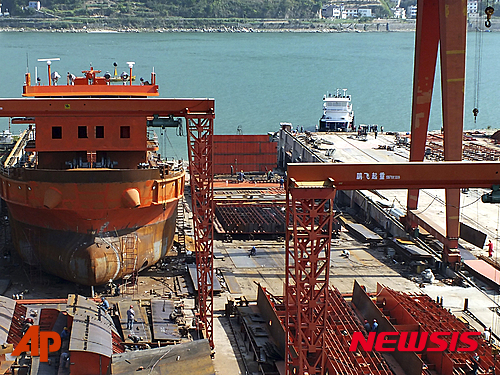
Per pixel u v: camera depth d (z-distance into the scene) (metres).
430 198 78.88
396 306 49.44
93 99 45.50
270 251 66.25
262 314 50.50
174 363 39.00
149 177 53.97
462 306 53.59
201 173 47.44
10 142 86.00
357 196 79.81
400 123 158.62
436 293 56.19
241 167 96.00
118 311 48.03
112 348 40.44
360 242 70.00
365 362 42.38
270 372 43.22
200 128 46.59
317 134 112.00
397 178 35.69
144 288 55.53
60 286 55.59
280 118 160.50
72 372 38.34
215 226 71.31
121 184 52.34
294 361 38.03
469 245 66.56
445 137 58.62
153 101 45.91
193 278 56.41
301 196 33.88
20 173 54.16
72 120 54.09
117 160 56.66
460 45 56.62
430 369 42.78
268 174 93.62
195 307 51.88
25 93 59.66
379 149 100.62
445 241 60.78
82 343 39.00
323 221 34.56
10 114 45.31
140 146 55.06
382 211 72.94
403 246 64.81
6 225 70.31
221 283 57.62
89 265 52.91
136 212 54.28
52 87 59.81
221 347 46.88
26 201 53.66
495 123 157.88
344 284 58.25
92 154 54.78
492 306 53.75
